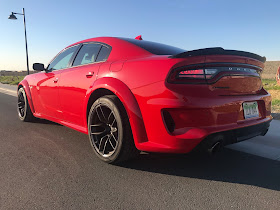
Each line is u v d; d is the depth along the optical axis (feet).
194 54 6.30
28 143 10.44
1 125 13.94
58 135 11.77
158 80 6.49
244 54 7.26
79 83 9.28
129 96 7.06
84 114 9.04
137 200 5.90
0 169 7.66
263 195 6.17
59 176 7.18
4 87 46.11
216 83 6.61
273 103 19.51
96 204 5.71
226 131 6.61
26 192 6.24
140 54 8.12
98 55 9.46
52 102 11.50
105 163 8.20
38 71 13.98
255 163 8.25
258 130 7.89
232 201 5.87
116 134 7.83
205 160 8.49
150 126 6.78
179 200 5.90
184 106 6.12
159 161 8.37
